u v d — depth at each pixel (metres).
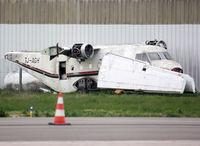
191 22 133.75
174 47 133.88
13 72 133.12
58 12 136.62
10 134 43.75
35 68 127.38
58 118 52.44
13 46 138.50
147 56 107.88
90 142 38.38
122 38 135.12
